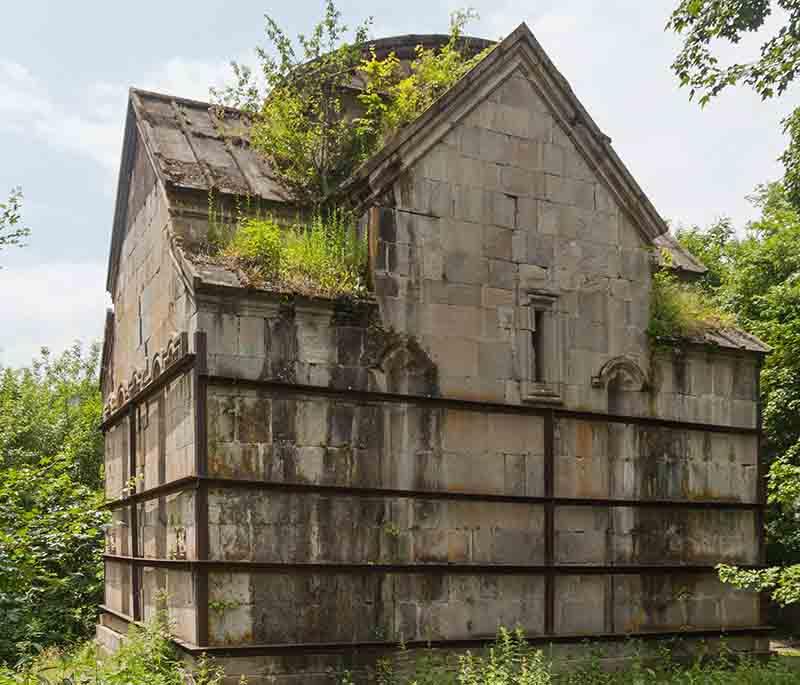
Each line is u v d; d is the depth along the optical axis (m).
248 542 14.48
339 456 15.38
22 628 18.86
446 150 17.00
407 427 16.02
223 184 17.06
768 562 26.97
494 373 16.98
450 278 16.80
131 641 15.42
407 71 22.19
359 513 15.42
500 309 17.20
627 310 18.64
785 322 23.89
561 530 17.22
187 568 14.48
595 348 18.14
